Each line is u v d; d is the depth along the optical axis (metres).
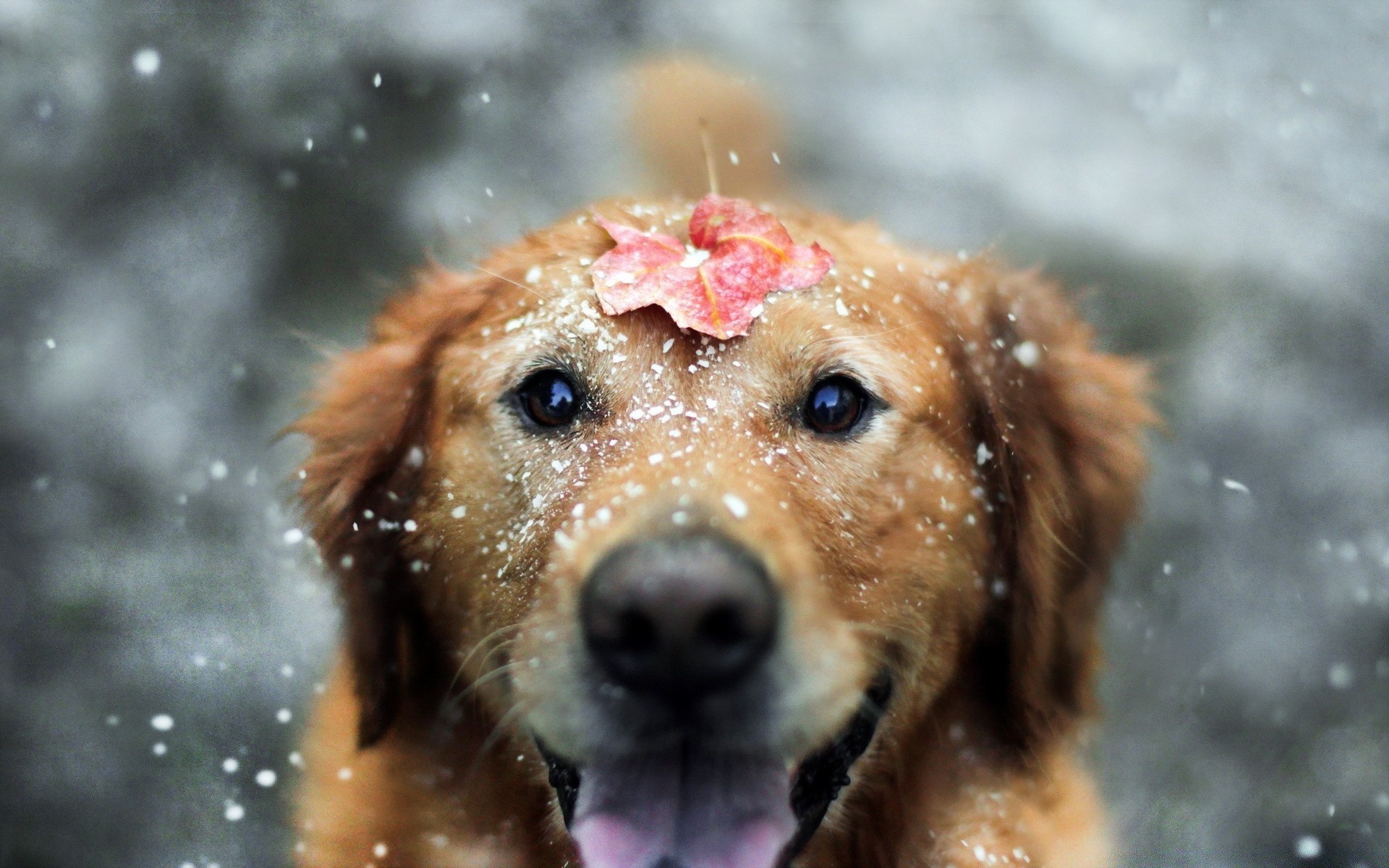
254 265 1.05
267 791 0.80
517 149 1.11
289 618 0.87
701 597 0.60
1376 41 1.36
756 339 0.65
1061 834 0.72
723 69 1.22
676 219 0.71
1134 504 0.75
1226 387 1.02
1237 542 0.93
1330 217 1.17
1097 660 0.74
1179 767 0.83
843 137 1.19
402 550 0.70
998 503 0.70
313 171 1.10
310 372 0.77
